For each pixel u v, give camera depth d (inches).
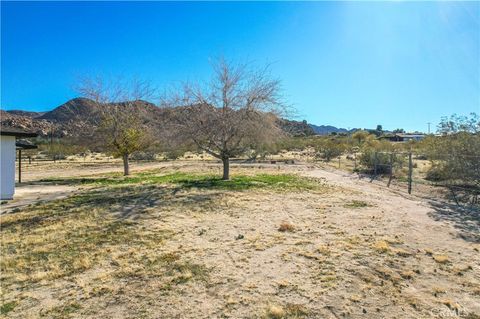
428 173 707.4
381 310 174.1
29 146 734.5
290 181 696.4
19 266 245.1
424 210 407.2
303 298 187.9
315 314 171.8
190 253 261.9
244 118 688.4
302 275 217.6
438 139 615.5
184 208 428.8
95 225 353.1
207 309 178.9
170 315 173.9
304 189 583.5
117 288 205.3
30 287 210.8
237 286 204.2
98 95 1194.6
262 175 837.8
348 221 351.6
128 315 175.0
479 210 408.5
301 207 428.1
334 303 181.8
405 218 363.6
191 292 198.1
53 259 257.3
